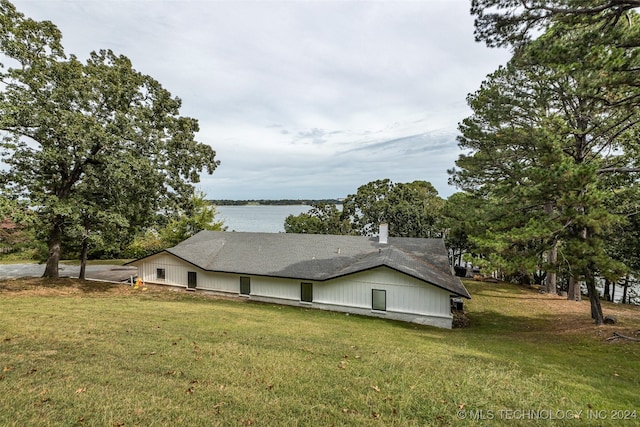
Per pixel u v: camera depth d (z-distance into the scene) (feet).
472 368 23.41
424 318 53.06
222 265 69.72
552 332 44.70
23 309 40.16
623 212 50.24
